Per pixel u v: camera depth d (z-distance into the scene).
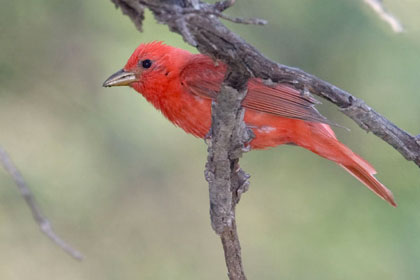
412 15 11.70
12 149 12.55
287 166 12.98
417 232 11.57
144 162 12.88
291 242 12.54
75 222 12.81
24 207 12.52
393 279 11.48
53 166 12.64
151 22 12.12
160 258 13.08
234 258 7.70
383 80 11.66
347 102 7.02
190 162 13.23
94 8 12.27
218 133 6.92
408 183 11.87
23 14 11.98
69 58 12.30
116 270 12.97
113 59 12.37
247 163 13.07
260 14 11.93
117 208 12.97
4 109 12.34
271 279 12.48
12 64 11.93
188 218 13.22
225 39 6.01
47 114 12.45
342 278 11.84
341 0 11.74
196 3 5.91
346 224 12.09
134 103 12.61
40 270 12.90
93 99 12.52
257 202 13.02
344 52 11.75
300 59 11.84
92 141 12.66
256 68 6.31
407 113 11.56
